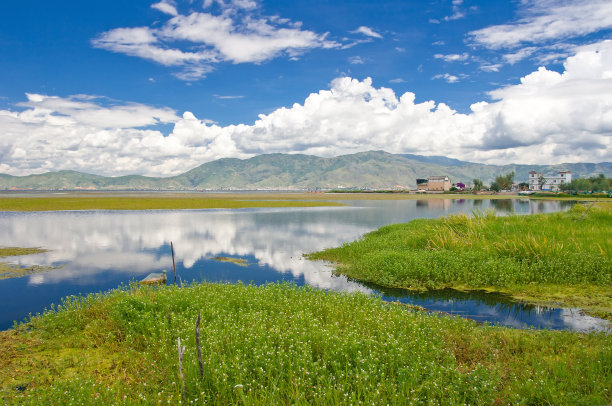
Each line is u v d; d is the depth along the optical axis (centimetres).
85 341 877
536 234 1847
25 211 5362
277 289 1252
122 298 1085
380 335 793
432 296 1306
